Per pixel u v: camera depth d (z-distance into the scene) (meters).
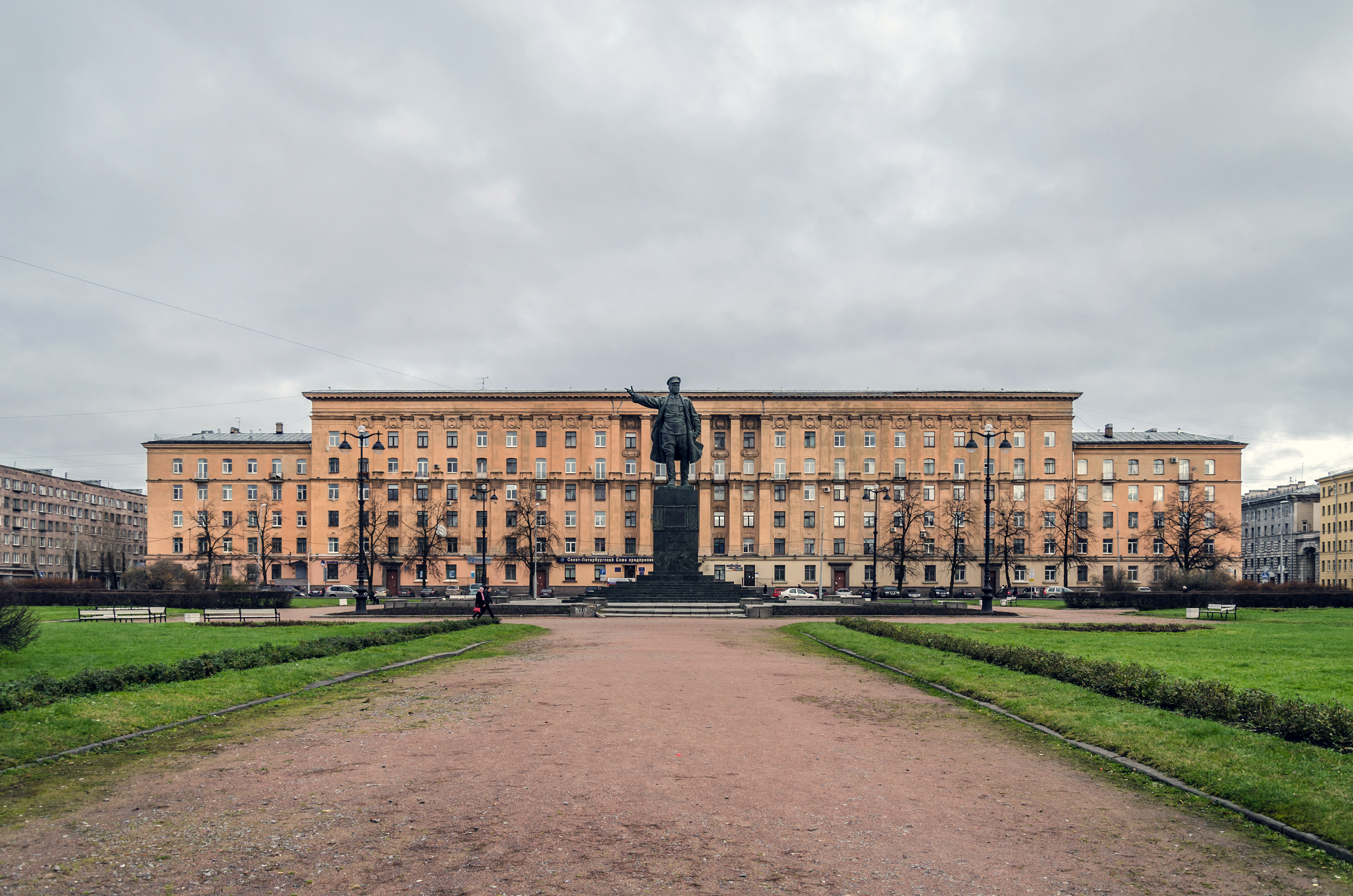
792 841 9.75
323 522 114.44
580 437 114.56
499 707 17.92
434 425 115.00
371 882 8.48
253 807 10.78
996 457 114.31
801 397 114.56
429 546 107.81
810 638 35.81
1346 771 11.73
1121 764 13.16
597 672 23.78
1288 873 9.00
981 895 8.35
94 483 172.25
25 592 59.75
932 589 108.31
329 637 27.23
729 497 114.50
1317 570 165.12
